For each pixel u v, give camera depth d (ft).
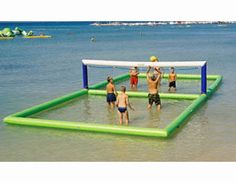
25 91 58.85
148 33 339.98
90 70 87.10
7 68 90.27
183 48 150.10
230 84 60.23
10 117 39.22
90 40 222.07
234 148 30.55
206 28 479.00
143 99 49.65
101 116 41.19
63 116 41.65
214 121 38.42
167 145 31.60
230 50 135.23
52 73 80.07
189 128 36.14
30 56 123.03
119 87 59.31
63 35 300.61
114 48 155.84
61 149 31.48
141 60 106.42
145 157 29.04
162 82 63.31
